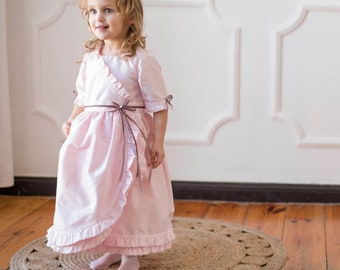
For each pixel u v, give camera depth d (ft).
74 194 6.26
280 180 9.77
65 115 9.98
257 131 9.70
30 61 9.91
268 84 9.58
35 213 8.98
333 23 9.38
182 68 9.66
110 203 6.23
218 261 6.93
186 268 6.72
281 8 9.43
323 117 9.58
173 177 9.92
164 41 9.62
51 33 9.83
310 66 9.50
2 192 10.09
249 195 9.73
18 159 10.09
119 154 6.37
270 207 9.44
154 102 6.53
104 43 6.82
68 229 6.16
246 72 9.59
